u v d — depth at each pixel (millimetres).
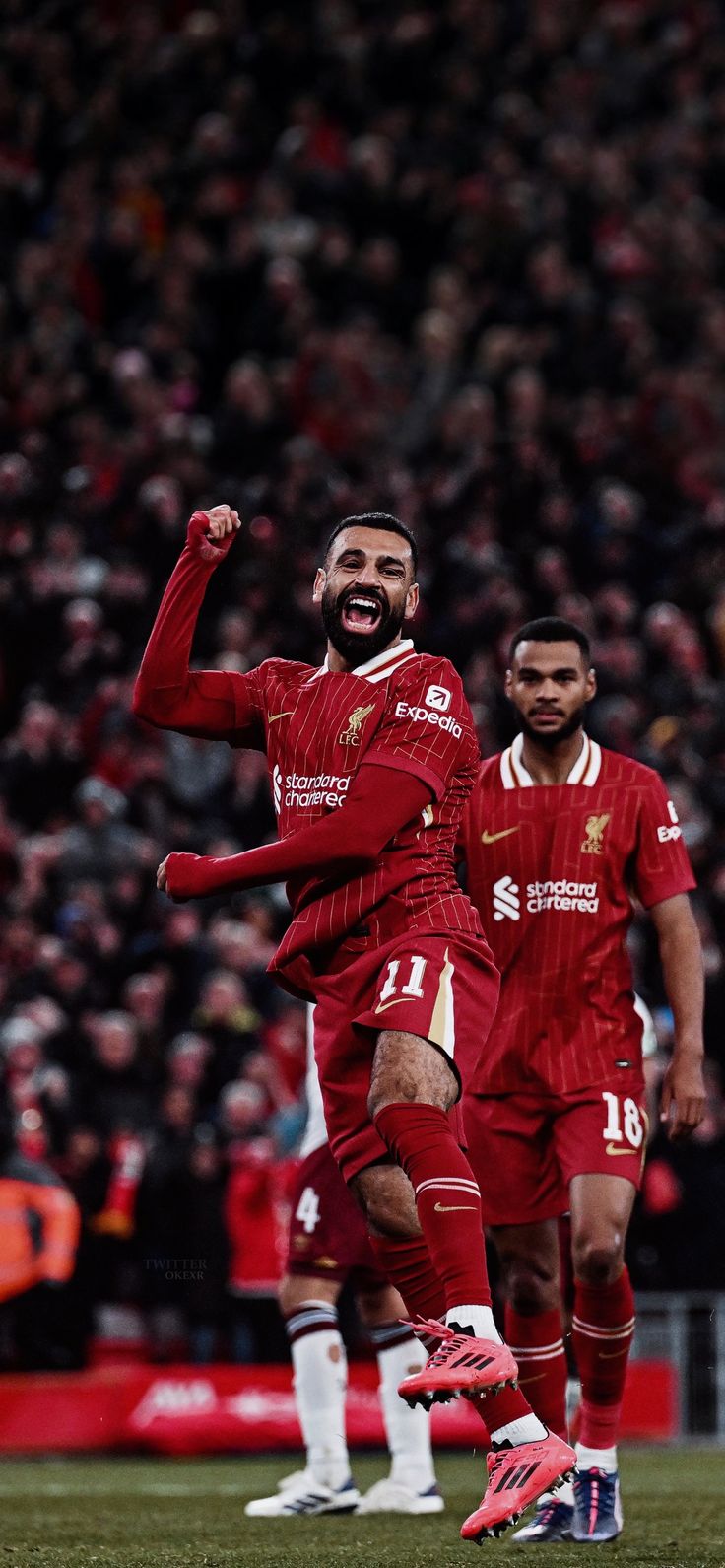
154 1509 13656
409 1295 8523
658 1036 22844
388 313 37656
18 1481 16875
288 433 31797
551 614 30156
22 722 28453
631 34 43969
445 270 38188
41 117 38031
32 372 32531
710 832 26938
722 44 45062
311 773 8977
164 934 24781
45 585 29094
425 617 29312
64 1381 20203
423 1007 8445
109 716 27547
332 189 38438
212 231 37469
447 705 8977
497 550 30141
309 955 8953
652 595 32062
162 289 35219
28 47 38969
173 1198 21547
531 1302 11188
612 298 38281
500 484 30984
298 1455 20516
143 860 25969
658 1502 13656
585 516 31875
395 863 8812
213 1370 20625
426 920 8766
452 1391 7680
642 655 30484
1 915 25406
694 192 42281
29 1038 22203
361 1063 8727
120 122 38938
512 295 37500
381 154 38906
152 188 38156
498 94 42406
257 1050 23234
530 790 11438
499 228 37750
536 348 35750
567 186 39312
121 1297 22047
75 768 27438
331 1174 13828
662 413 35500
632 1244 22875
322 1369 13578
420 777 8742
